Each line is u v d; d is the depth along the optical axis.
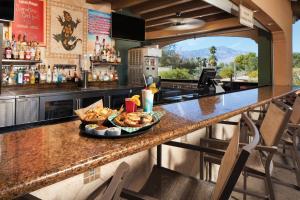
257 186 2.49
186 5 4.89
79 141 0.95
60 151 0.82
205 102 2.25
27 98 3.22
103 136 0.96
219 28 5.84
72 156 0.77
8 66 3.70
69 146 0.88
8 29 3.68
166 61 7.77
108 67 5.16
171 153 1.79
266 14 4.17
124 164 0.79
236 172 0.69
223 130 2.68
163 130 1.10
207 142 1.83
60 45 4.32
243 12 3.46
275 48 5.64
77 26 4.56
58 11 4.27
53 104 3.50
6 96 3.04
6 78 3.65
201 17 5.60
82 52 4.66
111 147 0.86
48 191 1.00
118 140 0.95
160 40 7.46
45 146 0.88
